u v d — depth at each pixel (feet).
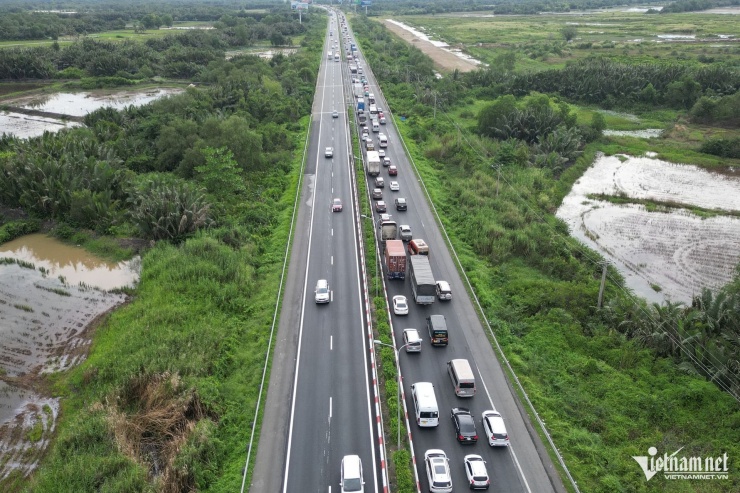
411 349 196.75
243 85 521.65
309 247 274.77
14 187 327.26
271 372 189.57
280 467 152.87
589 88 584.40
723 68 557.33
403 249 246.47
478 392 181.68
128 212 305.73
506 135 444.96
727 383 185.57
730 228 314.76
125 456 151.02
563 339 210.18
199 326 207.72
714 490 148.05
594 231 313.53
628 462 156.56
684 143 463.83
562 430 165.99
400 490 142.41
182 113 431.84
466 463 148.46
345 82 622.95
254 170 371.56
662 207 346.33
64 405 183.32
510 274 259.60
